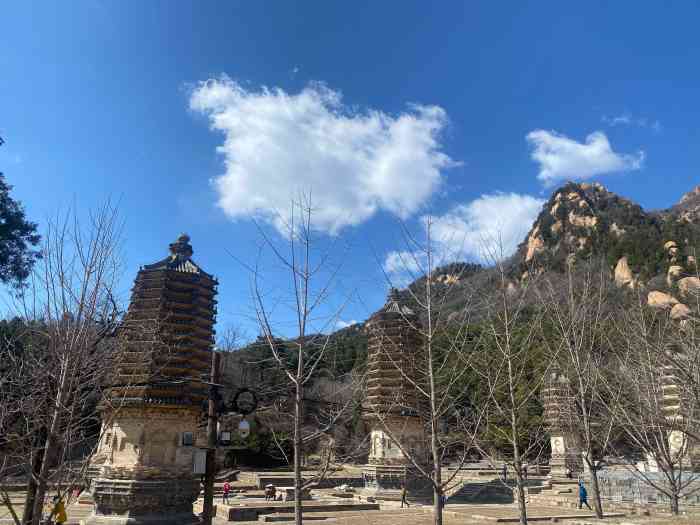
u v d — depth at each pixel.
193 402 29.22
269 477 50.84
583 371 24.78
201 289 32.62
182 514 28.34
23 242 36.38
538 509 35.03
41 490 12.23
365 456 65.06
